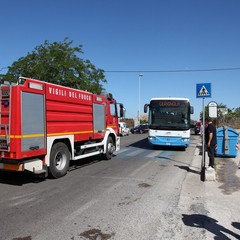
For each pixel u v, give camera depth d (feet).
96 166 42.68
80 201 24.73
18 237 17.49
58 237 17.47
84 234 17.92
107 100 49.29
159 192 27.84
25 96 29.32
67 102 36.37
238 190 28.81
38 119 30.94
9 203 24.16
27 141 29.45
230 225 19.60
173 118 62.69
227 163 45.68
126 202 24.50
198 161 48.08
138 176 35.40
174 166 42.91
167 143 62.69
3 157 28.91
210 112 53.93
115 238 17.35
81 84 99.81
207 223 19.90
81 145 40.98
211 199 25.66
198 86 36.45
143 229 18.75
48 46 100.12
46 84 32.35
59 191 28.02
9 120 28.60
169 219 20.59
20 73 98.73
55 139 33.68
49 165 32.60
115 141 51.98
